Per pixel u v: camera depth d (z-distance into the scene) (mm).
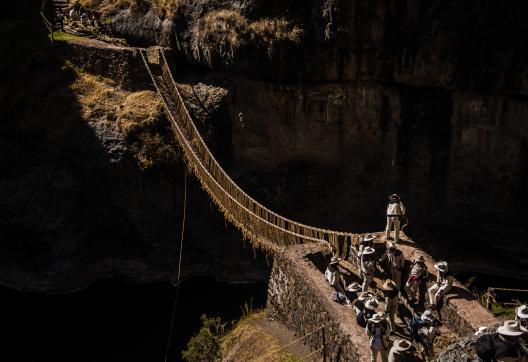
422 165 30781
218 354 20469
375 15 28344
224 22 29578
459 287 17422
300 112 30578
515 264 29891
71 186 30062
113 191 30328
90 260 30859
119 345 26391
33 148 30609
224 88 30578
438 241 30781
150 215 30328
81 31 33781
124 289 30484
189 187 30172
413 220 31359
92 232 30766
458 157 30344
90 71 31656
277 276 20062
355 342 15039
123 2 33875
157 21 31828
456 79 28797
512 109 28828
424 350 16016
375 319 14312
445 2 27781
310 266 18766
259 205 23953
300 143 31125
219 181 27188
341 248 21266
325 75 29672
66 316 28641
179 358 25344
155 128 29938
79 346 26469
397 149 30859
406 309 17906
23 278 30344
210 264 31016
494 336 9578
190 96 30828
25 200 30000
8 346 26578
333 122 30781
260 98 30547
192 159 28594
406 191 31312
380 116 30547
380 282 18922
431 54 28516
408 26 28375
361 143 31125
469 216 30828
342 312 16328
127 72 31094
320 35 28906
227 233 30516
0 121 31266
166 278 30750
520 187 29734
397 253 18281
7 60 32688
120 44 32750
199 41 30344
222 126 30781
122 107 30406
